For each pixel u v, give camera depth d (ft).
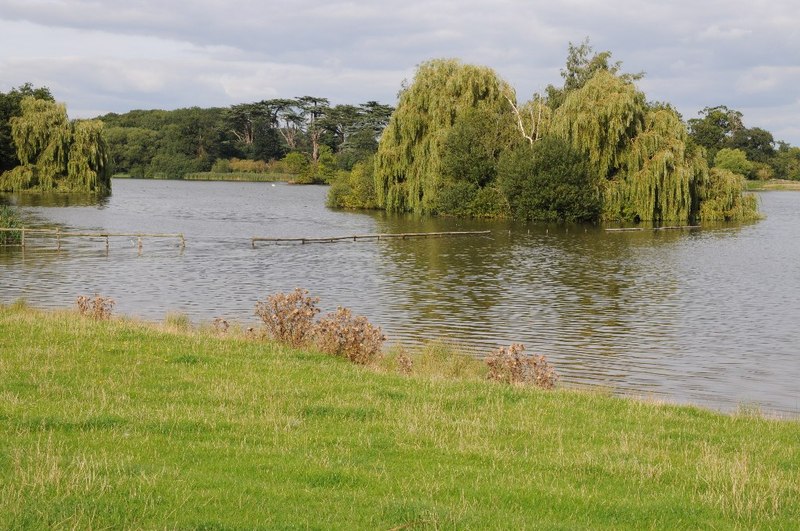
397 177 275.80
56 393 43.21
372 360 64.39
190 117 636.07
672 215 243.19
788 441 44.11
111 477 29.37
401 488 30.63
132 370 50.57
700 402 67.46
